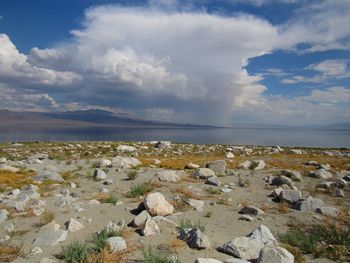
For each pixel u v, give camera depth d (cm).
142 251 779
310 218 1182
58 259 741
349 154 4475
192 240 823
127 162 2638
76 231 946
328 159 3584
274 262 679
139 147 4928
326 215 1222
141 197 1466
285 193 1469
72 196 1489
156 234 904
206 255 760
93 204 1309
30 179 1938
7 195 1486
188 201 1339
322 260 801
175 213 1176
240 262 694
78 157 3466
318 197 1590
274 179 1902
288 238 931
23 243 849
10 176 2005
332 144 14575
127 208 1224
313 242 894
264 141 15762
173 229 952
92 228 979
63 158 3347
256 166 2670
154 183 1756
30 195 1437
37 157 3291
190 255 757
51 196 1469
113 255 750
